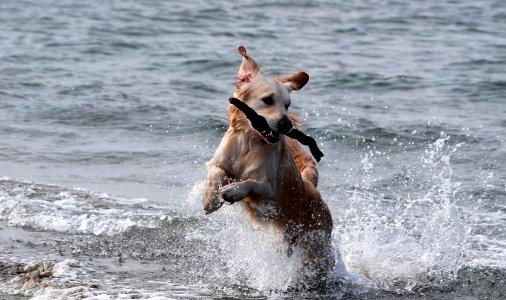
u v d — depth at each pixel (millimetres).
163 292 8586
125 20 32062
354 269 9891
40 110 18031
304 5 38469
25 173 13742
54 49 25562
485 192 12828
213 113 17781
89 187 13086
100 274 9125
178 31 29766
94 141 15883
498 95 20031
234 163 9109
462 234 11023
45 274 8945
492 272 9727
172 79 21531
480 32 30969
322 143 15742
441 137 15969
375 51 26375
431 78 22000
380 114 17922
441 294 9109
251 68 9070
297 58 24562
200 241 10523
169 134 16375
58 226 10930
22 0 36969
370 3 40094
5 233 10578
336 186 13297
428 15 35719
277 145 9047
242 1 39500
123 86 20516
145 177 13719
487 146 15375
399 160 14719
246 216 9445
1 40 26719
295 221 9430
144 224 11117
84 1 37562
